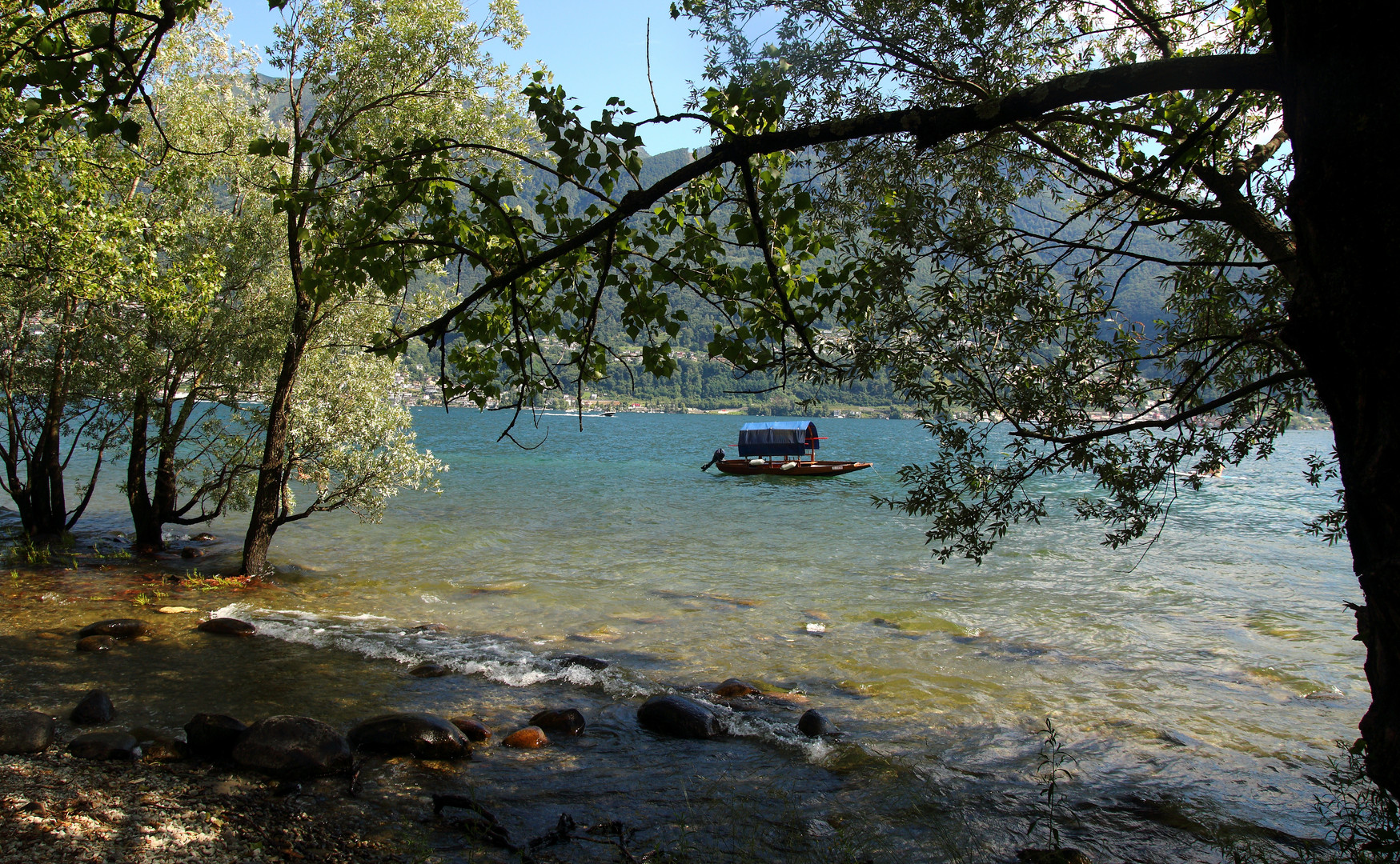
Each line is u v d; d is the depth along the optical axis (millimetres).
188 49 13703
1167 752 6766
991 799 5789
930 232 4312
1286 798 5922
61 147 9375
